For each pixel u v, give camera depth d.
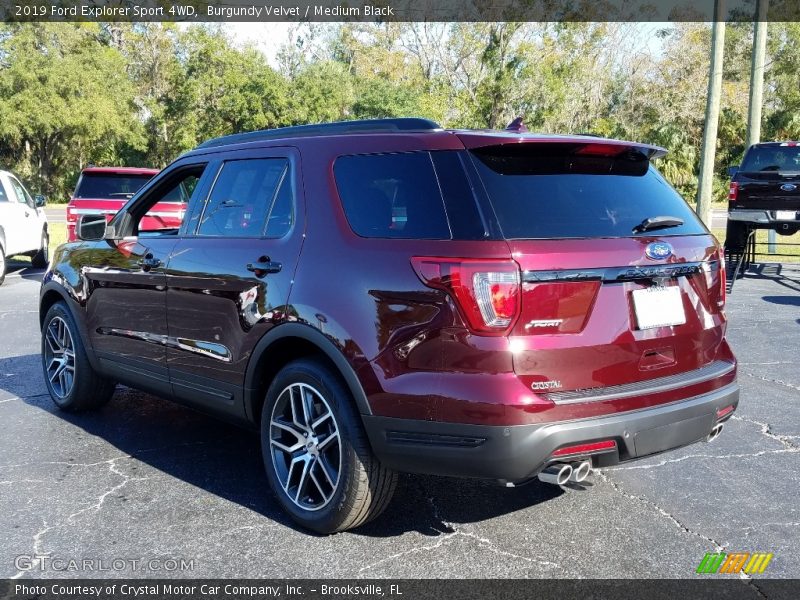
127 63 53.41
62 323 5.45
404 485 4.19
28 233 14.25
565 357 3.01
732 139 52.22
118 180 11.94
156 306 4.43
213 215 4.24
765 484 4.15
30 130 46.84
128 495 4.00
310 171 3.71
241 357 3.82
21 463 4.46
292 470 3.64
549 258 2.98
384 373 3.15
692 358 3.45
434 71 47.59
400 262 3.15
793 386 6.14
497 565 3.25
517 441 2.91
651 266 3.22
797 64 50.75
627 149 3.48
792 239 18.95
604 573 3.18
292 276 3.56
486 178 3.16
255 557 3.32
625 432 3.07
